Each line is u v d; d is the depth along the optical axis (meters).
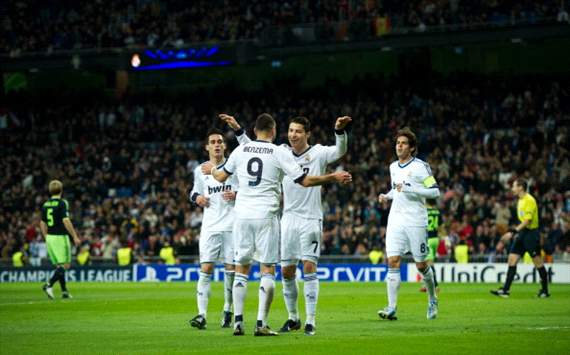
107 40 103.25
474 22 89.25
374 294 47.09
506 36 87.38
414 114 91.56
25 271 73.56
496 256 62.81
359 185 78.12
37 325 28.73
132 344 22.55
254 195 24.28
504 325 27.00
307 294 24.80
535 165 76.75
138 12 106.31
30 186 94.50
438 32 89.81
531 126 87.19
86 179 94.44
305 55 97.88
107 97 109.38
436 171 79.38
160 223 80.38
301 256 25.39
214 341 22.92
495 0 89.62
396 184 30.08
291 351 20.36
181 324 28.91
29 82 112.81
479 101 91.25
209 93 107.00
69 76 112.50
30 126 107.50
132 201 85.88
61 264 44.94
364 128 91.06
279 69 105.38
